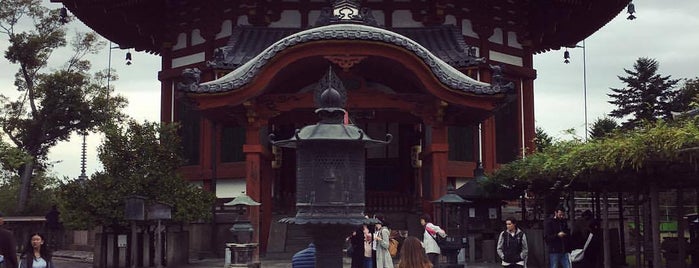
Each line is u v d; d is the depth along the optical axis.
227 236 31.64
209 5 35.81
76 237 40.00
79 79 49.25
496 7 36.75
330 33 25.64
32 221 40.34
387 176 37.25
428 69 26.39
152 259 26.98
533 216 31.81
